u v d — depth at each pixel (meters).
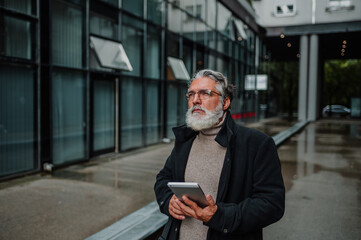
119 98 9.75
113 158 9.05
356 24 24.25
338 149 11.45
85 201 5.27
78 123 8.38
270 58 31.05
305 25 25.52
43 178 6.73
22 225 4.23
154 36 11.54
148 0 11.07
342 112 39.62
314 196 5.82
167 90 12.53
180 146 1.89
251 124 22.44
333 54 33.91
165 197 1.85
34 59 7.10
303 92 26.41
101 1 8.95
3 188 5.94
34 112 7.14
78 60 8.31
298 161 9.25
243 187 1.69
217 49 17.50
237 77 21.05
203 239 1.73
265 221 1.58
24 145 6.93
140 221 4.02
